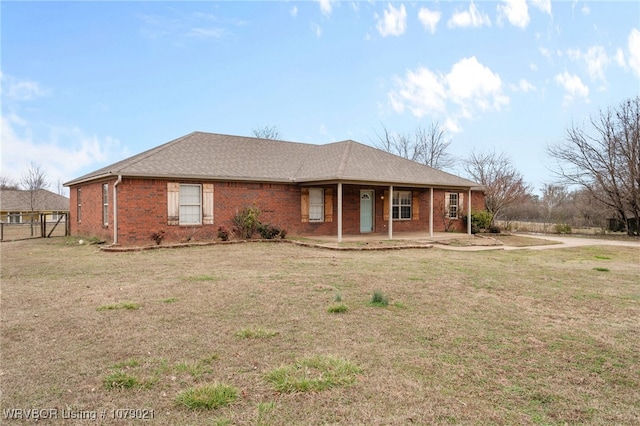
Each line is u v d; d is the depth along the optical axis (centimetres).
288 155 1967
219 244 1450
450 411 312
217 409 312
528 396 339
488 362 410
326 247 1356
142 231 1412
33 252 1298
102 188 1586
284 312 580
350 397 332
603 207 2486
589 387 358
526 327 526
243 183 1627
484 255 1307
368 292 711
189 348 439
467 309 610
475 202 2394
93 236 1670
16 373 377
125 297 670
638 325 540
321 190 1831
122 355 420
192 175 1487
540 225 2702
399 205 2062
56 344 452
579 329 520
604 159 2295
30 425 291
